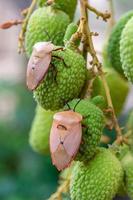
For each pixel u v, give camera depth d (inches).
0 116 34.4
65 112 11.6
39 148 15.1
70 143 11.4
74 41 12.3
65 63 11.9
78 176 12.1
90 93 12.2
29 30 13.3
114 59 14.0
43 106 12.2
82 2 12.7
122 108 15.0
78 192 12.1
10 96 35.6
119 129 12.6
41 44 11.9
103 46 14.8
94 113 11.8
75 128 11.4
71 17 13.9
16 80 37.7
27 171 30.1
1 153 31.7
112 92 14.6
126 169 12.3
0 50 52.4
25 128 33.1
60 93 11.9
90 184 11.9
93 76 12.3
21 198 28.8
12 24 13.8
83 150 11.7
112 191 12.0
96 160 12.0
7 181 29.6
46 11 13.3
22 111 33.7
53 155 11.5
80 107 11.8
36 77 11.7
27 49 13.3
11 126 33.1
